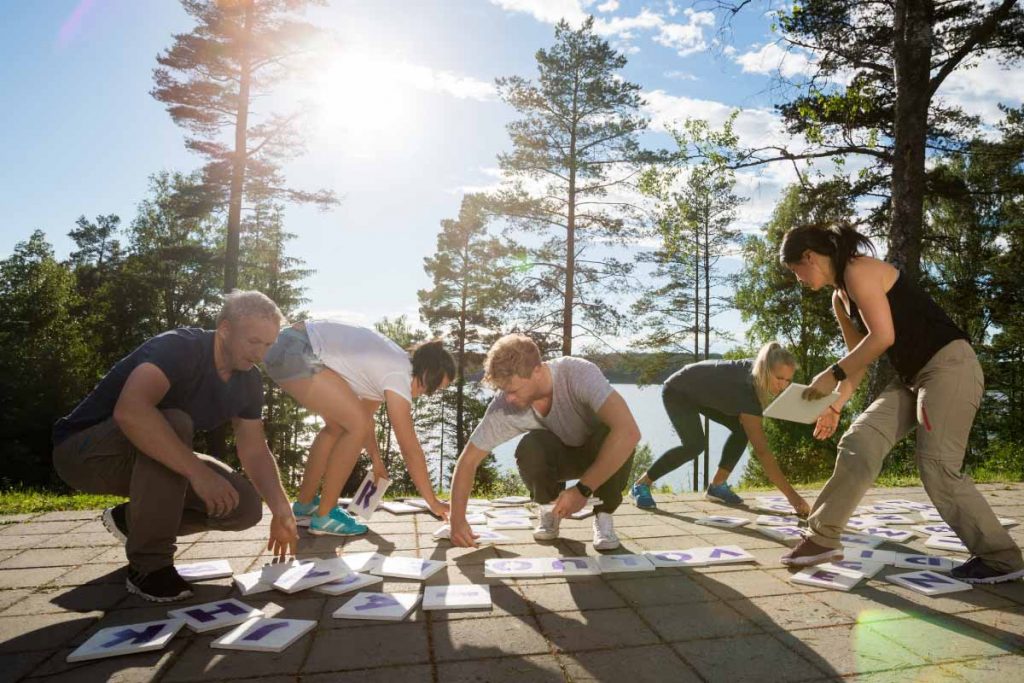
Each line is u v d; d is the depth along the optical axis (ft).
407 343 121.19
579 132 68.74
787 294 82.43
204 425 9.41
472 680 6.44
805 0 31.40
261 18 61.93
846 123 34.53
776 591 9.05
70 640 7.41
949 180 45.75
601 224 70.23
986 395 82.99
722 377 14.35
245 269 89.71
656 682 6.38
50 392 92.02
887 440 9.66
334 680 6.43
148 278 107.45
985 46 32.65
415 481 11.38
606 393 10.14
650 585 9.34
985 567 9.29
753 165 34.65
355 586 9.08
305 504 13.16
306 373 11.27
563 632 7.64
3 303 102.83
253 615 8.03
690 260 93.35
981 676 6.48
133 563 8.64
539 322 74.54
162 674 6.56
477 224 94.32
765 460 14.02
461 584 9.37
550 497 11.68
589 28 68.54
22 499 15.17
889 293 9.54
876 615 8.14
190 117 61.77
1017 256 66.54
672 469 15.35
